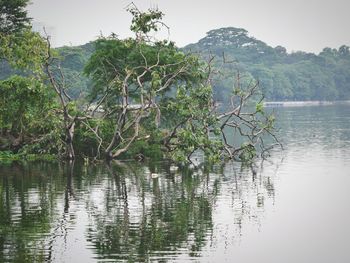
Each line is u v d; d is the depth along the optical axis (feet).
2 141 191.93
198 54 212.23
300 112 552.41
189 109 181.88
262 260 80.07
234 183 140.26
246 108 516.73
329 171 160.66
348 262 79.30
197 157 200.34
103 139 191.93
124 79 186.09
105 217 103.14
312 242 88.28
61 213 106.22
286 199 119.34
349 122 387.96
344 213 106.83
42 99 188.96
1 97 187.62
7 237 90.12
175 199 119.55
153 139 193.88
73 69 424.46
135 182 141.49
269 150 220.02
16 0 244.83
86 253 82.12
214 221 100.42
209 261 79.15
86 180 144.77
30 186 135.23
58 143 186.80
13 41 222.89
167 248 84.58
